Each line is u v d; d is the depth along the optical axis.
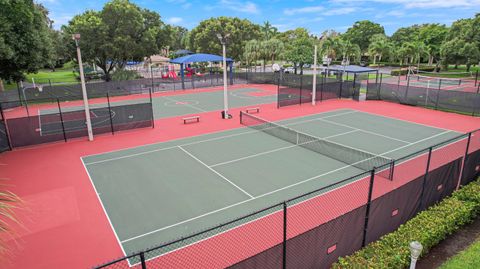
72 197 10.64
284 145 15.80
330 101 28.19
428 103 24.72
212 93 33.75
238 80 42.28
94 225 8.95
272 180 11.69
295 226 8.61
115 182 11.78
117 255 7.68
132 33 42.19
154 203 10.14
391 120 21.09
